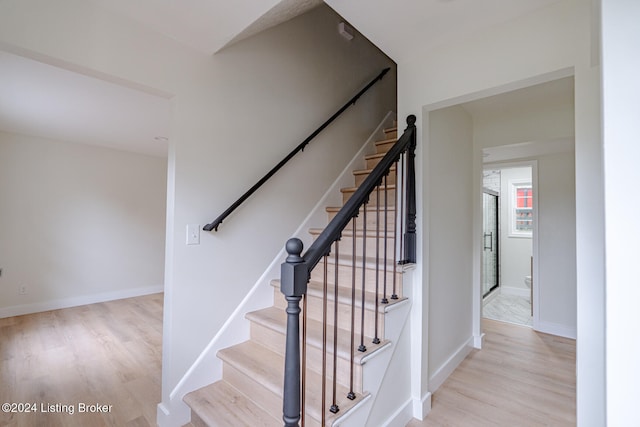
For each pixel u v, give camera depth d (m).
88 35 1.45
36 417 1.88
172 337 1.77
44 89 2.51
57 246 4.11
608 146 0.56
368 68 3.41
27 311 3.89
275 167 2.28
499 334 3.46
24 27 1.29
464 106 2.78
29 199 3.91
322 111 2.81
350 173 3.04
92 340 3.06
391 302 1.79
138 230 4.86
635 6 0.55
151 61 1.67
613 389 0.53
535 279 3.59
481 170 3.11
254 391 1.72
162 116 3.18
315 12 2.78
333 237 1.32
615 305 0.54
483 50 1.71
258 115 2.23
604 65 0.57
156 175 5.07
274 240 2.33
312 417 1.36
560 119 2.73
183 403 1.79
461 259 2.83
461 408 2.04
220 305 1.99
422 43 1.83
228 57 2.04
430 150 2.28
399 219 2.18
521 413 1.98
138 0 1.44
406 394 1.90
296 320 1.10
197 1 1.44
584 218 1.43
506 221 5.47
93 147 4.41
